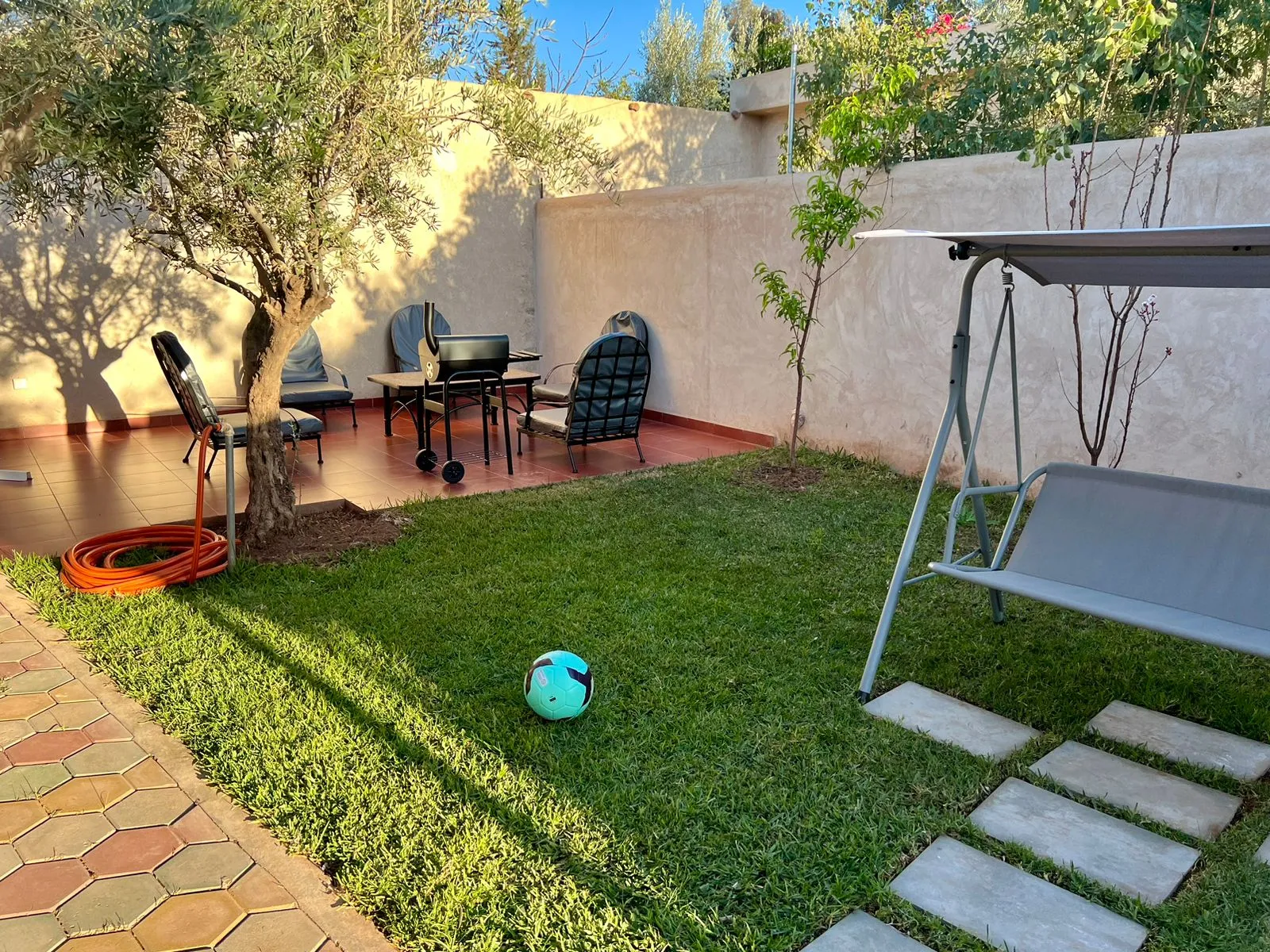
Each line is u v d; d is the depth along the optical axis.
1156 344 4.88
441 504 5.56
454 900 2.02
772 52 11.88
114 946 1.93
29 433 7.55
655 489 5.93
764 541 4.80
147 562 4.45
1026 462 5.57
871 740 2.77
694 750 2.70
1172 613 2.77
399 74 3.86
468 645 3.44
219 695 3.00
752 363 7.38
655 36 14.58
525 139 4.36
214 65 2.97
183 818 2.39
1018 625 3.72
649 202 8.14
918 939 1.96
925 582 4.18
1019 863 2.22
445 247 9.25
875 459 6.51
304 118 3.50
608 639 3.50
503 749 2.69
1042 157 4.93
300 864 2.21
